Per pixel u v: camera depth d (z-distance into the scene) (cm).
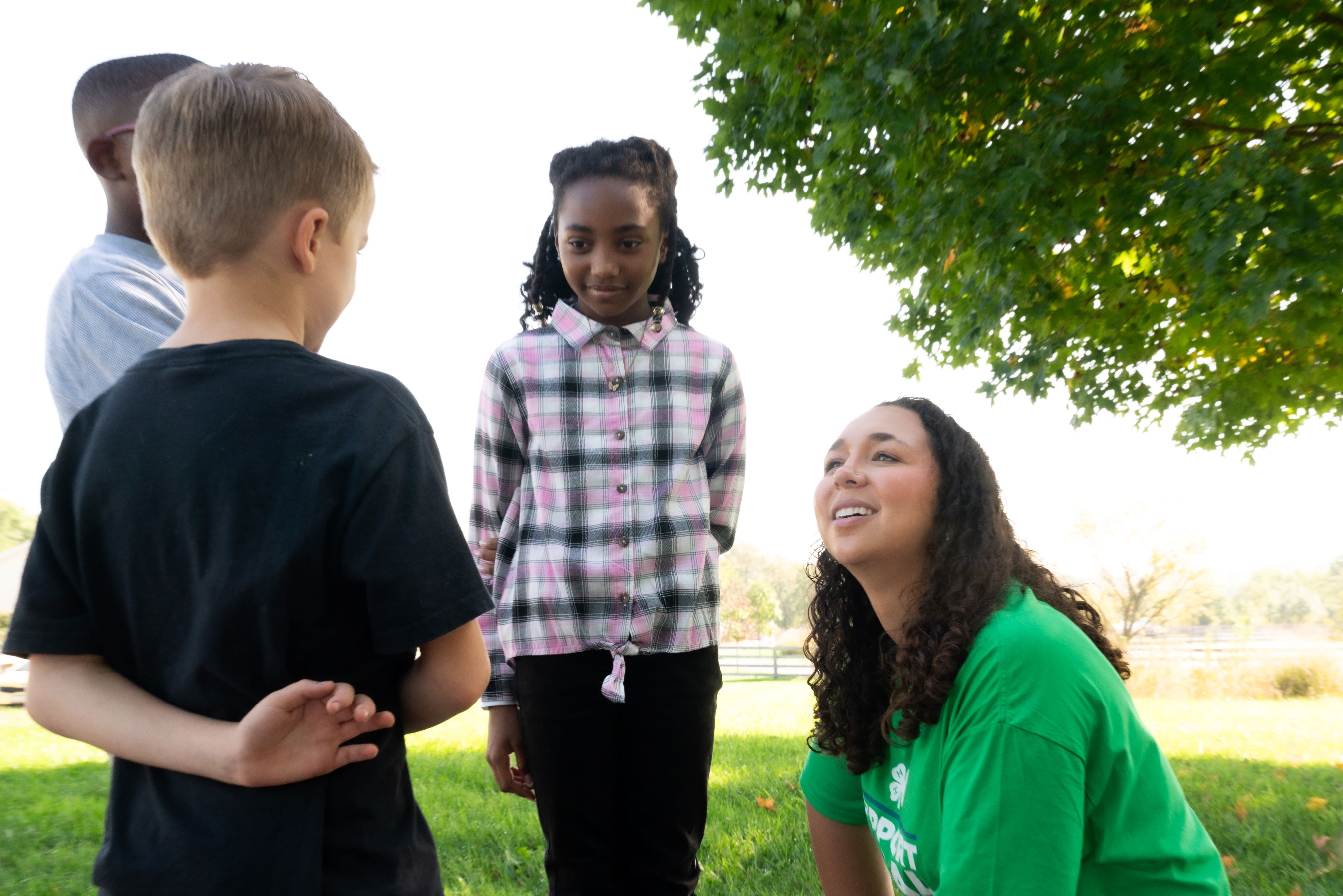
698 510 219
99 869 97
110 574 100
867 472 164
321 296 113
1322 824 355
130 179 164
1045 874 133
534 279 247
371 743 103
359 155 117
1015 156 355
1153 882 141
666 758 209
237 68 112
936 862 150
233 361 100
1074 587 178
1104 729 138
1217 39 345
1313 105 386
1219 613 1997
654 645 209
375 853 100
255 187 105
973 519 158
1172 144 351
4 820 382
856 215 429
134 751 95
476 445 232
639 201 219
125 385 103
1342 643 1416
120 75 165
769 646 2550
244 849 92
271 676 95
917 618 153
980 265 395
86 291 156
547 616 209
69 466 103
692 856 215
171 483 97
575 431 219
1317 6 331
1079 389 489
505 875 310
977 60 346
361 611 101
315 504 95
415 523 100
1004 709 138
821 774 189
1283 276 323
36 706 100
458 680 107
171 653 98
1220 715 911
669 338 226
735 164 448
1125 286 413
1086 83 348
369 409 101
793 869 300
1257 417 461
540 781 208
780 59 405
